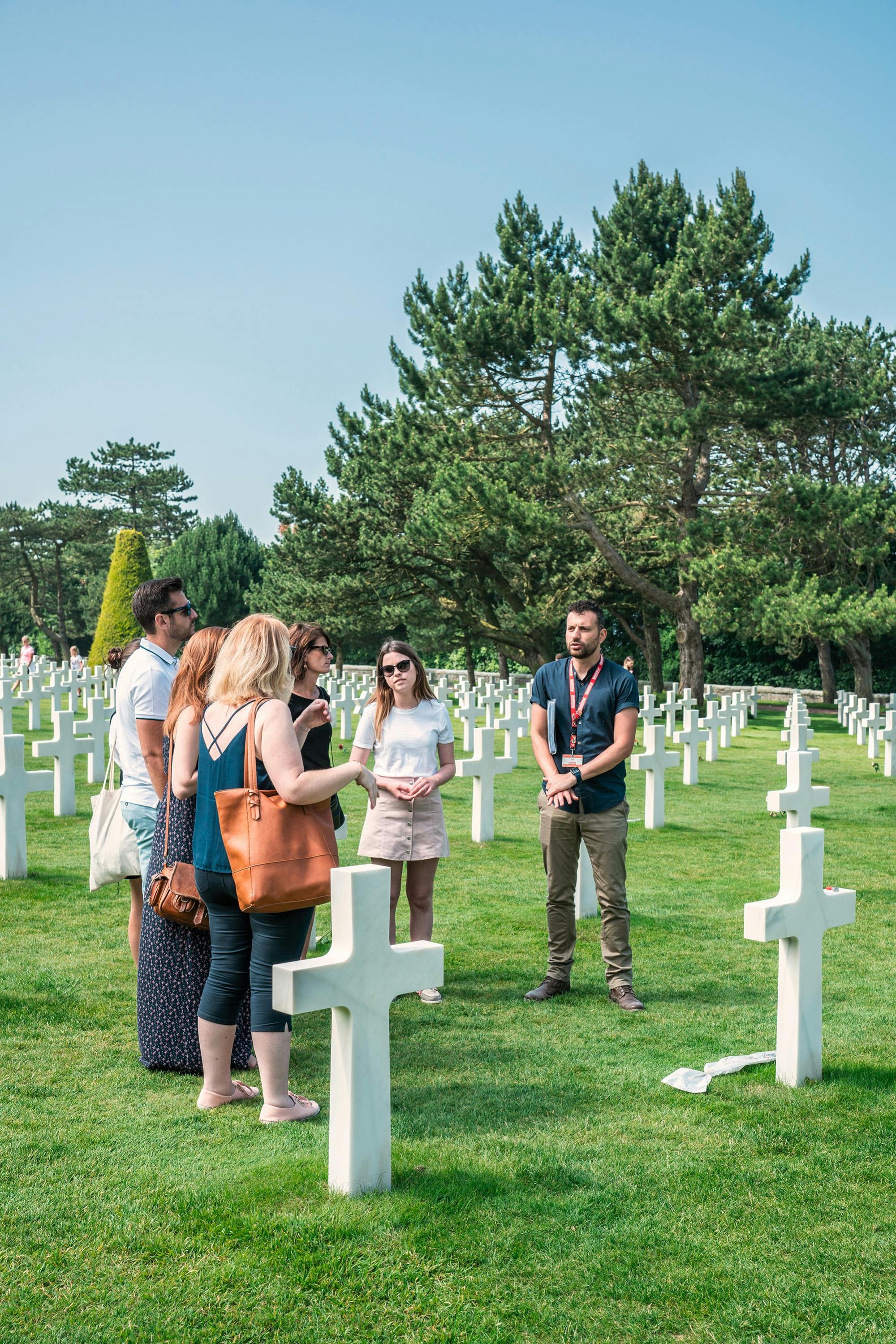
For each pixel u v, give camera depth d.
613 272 26.17
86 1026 4.71
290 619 36.72
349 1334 2.47
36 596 69.62
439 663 50.03
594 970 5.89
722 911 7.30
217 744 3.65
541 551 29.78
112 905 6.92
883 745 19.31
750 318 23.75
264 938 3.64
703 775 15.59
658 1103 3.93
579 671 5.30
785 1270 2.79
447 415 29.69
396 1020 4.96
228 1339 2.44
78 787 12.20
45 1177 3.20
